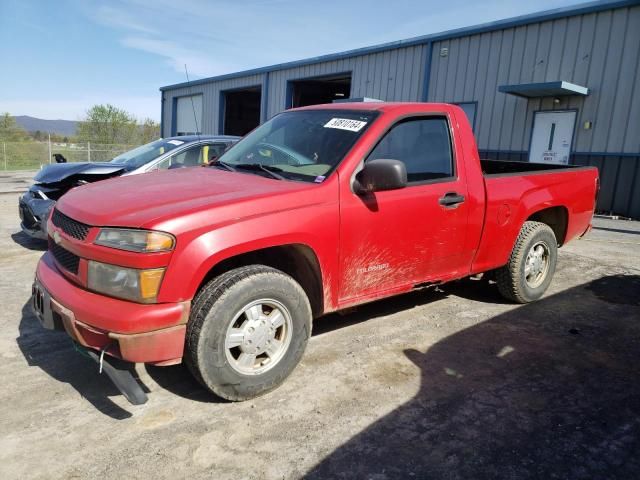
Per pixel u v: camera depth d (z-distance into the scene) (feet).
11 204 36.86
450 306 15.87
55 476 7.65
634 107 37.73
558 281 19.01
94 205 9.70
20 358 11.51
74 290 9.11
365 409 9.73
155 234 8.47
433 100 52.65
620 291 17.85
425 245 12.44
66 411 9.41
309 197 10.23
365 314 14.98
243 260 10.38
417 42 52.95
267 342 9.90
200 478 7.68
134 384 8.65
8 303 15.06
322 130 12.32
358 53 59.88
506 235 14.64
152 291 8.52
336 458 8.24
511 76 45.68
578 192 17.10
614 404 10.17
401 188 11.20
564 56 41.78
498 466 8.15
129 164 22.65
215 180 11.12
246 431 8.91
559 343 13.16
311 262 10.61
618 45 38.47
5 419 9.09
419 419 9.44
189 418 9.28
